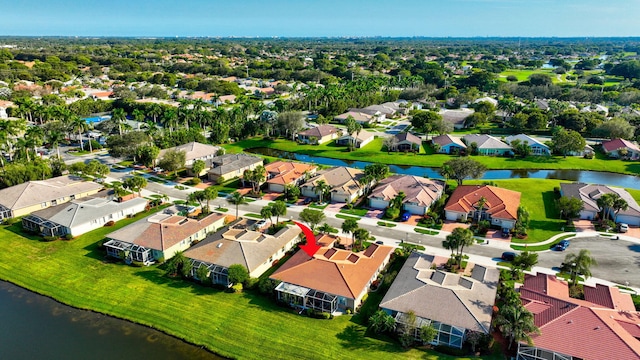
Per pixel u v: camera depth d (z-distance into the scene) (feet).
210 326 196.24
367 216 316.60
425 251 262.88
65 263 249.14
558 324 177.99
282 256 257.75
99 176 385.70
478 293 202.39
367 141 539.29
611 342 166.61
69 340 189.47
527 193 354.74
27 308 211.41
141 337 191.62
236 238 250.16
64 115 507.71
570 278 231.71
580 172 434.30
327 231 273.13
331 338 187.93
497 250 264.93
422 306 193.98
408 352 180.34
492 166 446.19
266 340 187.11
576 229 291.17
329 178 362.74
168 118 521.65
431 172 435.12
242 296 217.97
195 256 239.30
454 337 183.01
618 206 290.56
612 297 199.21
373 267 230.27
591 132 552.82
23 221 294.05
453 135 559.79
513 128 604.49
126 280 231.91
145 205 326.44
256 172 355.56
